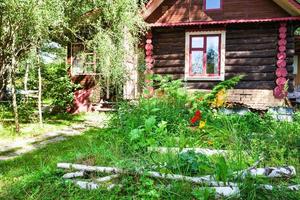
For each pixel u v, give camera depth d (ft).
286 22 39.04
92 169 15.28
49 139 28.96
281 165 15.29
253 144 17.61
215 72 42.22
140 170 14.33
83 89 48.73
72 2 36.04
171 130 20.35
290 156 16.51
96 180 14.29
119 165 14.92
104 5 36.22
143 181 13.60
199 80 42.47
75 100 48.73
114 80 39.55
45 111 47.44
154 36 44.27
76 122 39.09
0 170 18.28
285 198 12.28
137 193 13.28
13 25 30.89
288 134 18.94
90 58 46.65
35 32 30.83
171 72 43.70
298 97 40.83
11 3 28.45
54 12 30.32
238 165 14.39
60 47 46.01
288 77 39.52
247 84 40.68
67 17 35.58
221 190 12.47
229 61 41.50
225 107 26.94
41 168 16.75
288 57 39.63
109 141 19.27
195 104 23.56
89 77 48.37
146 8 42.09
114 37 37.09
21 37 32.50
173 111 22.45
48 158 21.03
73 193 13.64
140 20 38.70
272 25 39.93
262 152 16.62
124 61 38.81
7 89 44.45
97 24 36.94
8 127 34.01
